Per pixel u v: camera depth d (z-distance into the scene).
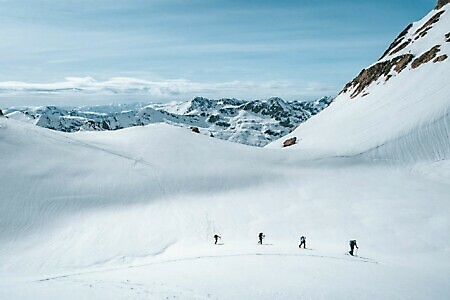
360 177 67.75
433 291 25.69
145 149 68.88
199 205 53.56
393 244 41.22
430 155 74.31
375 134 83.81
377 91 114.50
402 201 54.72
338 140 90.31
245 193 58.94
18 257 37.88
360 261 33.06
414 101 91.69
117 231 44.28
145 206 51.94
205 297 21.17
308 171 70.00
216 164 66.75
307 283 25.06
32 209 46.38
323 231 45.41
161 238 43.22
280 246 39.38
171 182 59.16
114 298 20.25
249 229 46.47
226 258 32.94
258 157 73.69
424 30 127.06
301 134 120.62
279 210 52.47
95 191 52.62
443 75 95.06
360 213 50.62
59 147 61.06
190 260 32.66
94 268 36.38
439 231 44.12
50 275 33.75
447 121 77.38
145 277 26.38
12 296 20.67
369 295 23.48
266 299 21.52
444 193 58.41
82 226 45.09
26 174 51.66
